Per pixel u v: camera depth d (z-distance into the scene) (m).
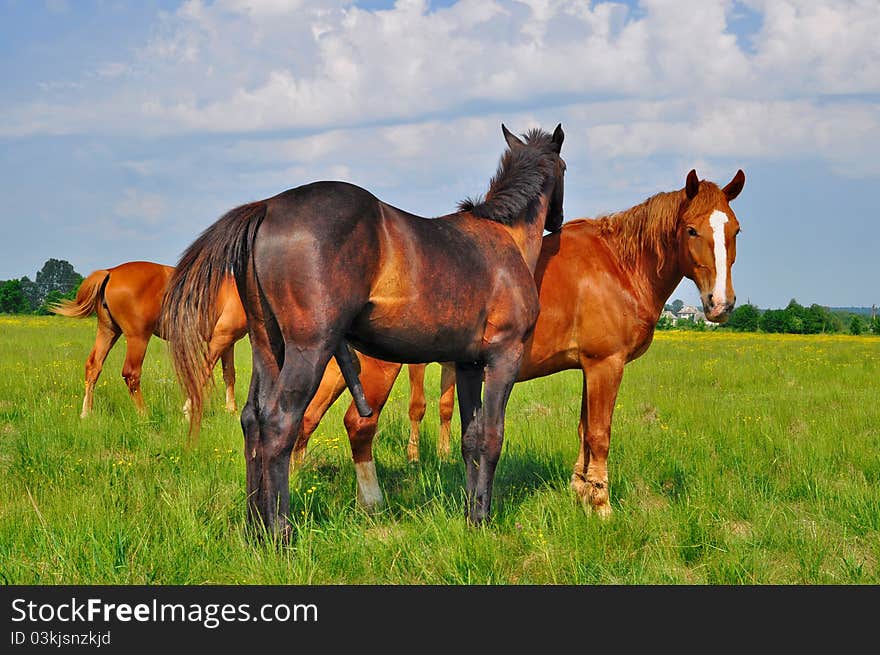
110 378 11.36
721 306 4.90
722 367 15.09
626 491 5.61
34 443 6.70
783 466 6.37
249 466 4.22
